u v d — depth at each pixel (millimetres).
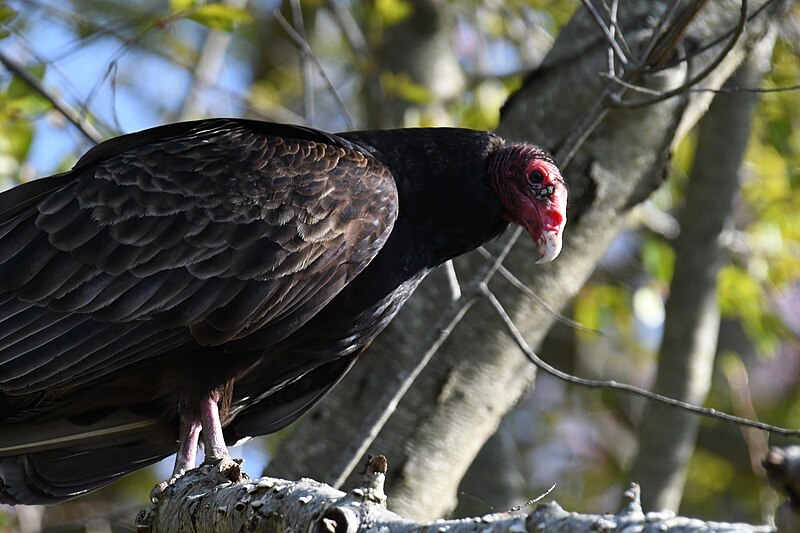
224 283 7910
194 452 7965
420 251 8797
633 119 9344
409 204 8742
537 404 17203
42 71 11000
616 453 17125
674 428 11758
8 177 11828
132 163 8117
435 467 9430
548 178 8875
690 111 9531
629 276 15867
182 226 7938
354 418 9539
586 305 14422
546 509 4629
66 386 7855
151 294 7836
